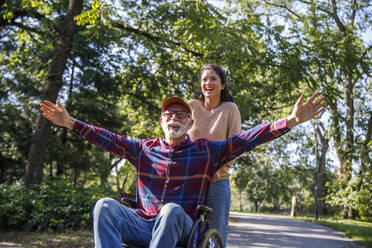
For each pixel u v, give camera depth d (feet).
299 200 128.77
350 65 32.68
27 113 54.95
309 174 111.65
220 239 8.89
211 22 29.60
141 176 9.22
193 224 8.52
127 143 9.43
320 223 49.01
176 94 40.93
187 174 8.92
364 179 63.31
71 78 53.21
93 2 28.96
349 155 66.13
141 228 8.46
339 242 28.09
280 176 112.27
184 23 29.40
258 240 27.22
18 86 50.52
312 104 8.48
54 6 36.96
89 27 30.68
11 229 24.34
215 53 31.68
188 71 37.22
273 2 60.64
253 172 114.83
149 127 46.98
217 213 10.19
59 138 54.85
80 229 25.86
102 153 63.05
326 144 92.32
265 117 48.85
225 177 10.36
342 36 34.91
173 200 8.85
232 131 10.83
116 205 8.17
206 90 10.81
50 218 25.11
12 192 27.37
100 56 48.73
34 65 43.60
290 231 35.42
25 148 53.83
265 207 136.46
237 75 32.14
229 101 11.14
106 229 7.84
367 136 70.95
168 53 36.35
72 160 55.16
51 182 28.76
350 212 70.18
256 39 32.37
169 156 9.04
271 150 81.25
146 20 32.17
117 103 55.16
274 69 32.86
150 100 45.60
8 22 36.94
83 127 9.31
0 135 52.85
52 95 32.45
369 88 73.97
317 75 33.06
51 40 38.58
